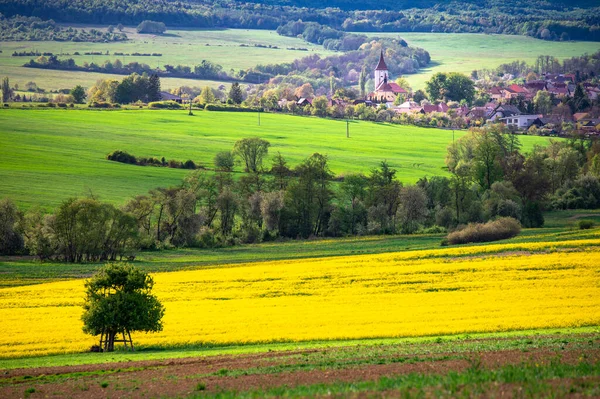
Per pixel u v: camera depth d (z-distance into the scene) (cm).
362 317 11712
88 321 10688
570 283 13712
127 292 11025
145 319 10856
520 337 9831
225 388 6906
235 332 11075
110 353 10394
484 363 7362
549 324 10806
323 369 7669
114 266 11219
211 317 12094
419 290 13762
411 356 8350
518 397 5378
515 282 13975
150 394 7012
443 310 11988
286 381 7050
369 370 7388
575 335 9781
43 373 8781
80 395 7275
